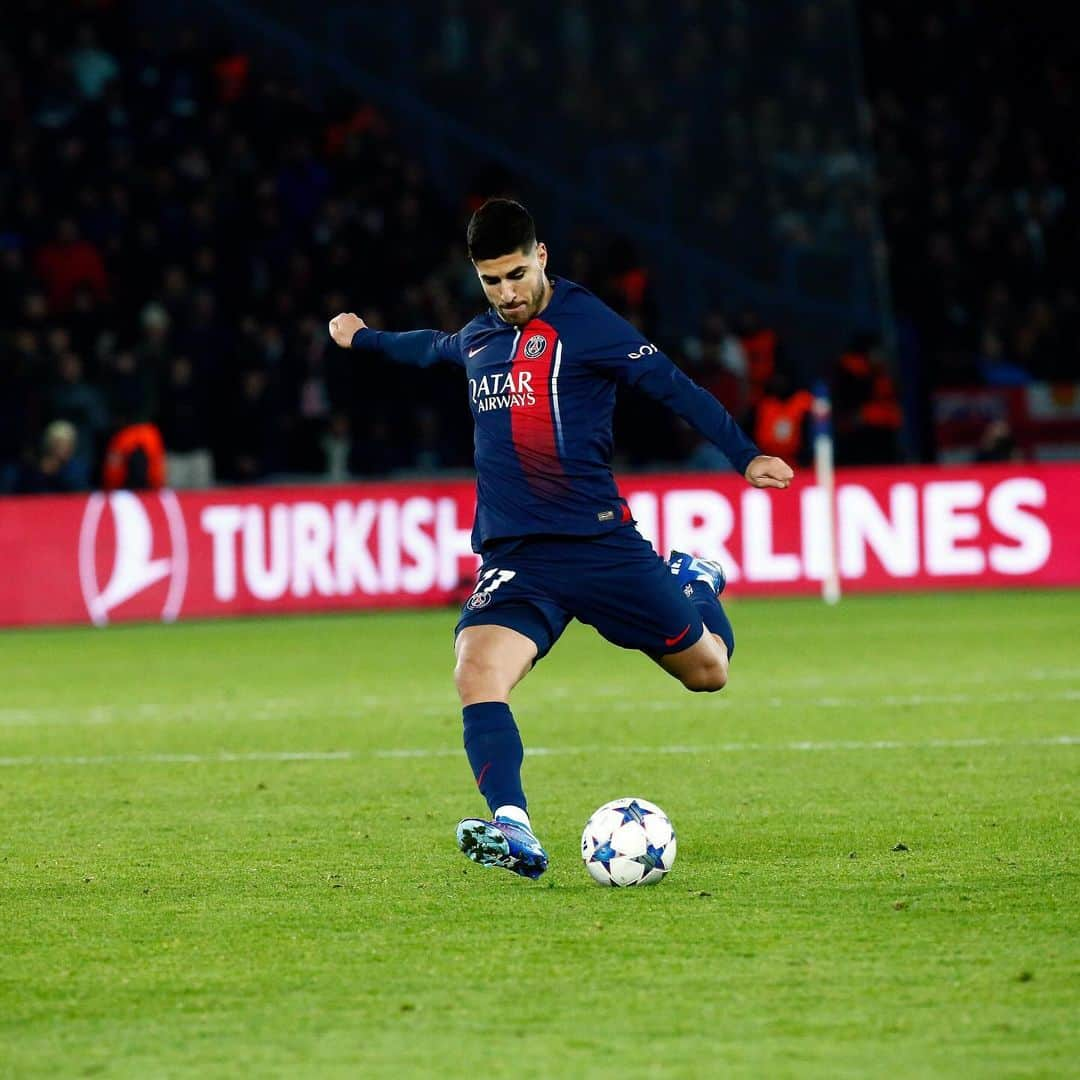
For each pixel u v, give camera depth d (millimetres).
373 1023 14742
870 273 85125
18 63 86062
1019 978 15773
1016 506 64938
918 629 53375
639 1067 13484
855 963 16359
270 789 27891
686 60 91375
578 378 20656
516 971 16281
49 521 62719
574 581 20859
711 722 35125
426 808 25844
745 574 64688
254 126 84750
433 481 65000
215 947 17375
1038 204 93062
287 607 63812
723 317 83000
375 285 79000
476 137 90938
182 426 71062
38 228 79250
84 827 24562
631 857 19781
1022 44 100188
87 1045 14266
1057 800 25344
